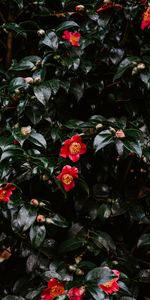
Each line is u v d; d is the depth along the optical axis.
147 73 1.31
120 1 1.36
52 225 1.41
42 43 1.36
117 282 1.27
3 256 1.55
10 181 1.32
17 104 1.41
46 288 1.28
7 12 1.57
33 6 1.49
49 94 1.27
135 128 1.34
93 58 1.42
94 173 1.46
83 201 1.40
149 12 1.34
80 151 1.28
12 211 1.32
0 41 1.60
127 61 1.32
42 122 1.42
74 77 1.40
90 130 1.30
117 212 1.42
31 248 1.42
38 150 1.39
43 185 1.42
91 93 1.48
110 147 1.35
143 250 1.57
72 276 1.32
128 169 1.49
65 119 1.43
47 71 1.40
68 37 1.35
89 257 1.46
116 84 1.46
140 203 1.48
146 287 1.56
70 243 1.38
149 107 1.43
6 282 1.54
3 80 1.45
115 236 1.54
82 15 1.45
